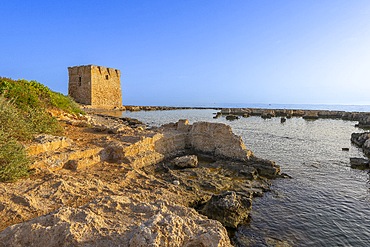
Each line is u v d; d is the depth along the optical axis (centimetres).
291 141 2509
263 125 4003
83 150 1127
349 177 1341
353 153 1997
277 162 1659
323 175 1371
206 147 1636
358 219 875
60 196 680
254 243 715
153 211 549
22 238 427
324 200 1023
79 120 2111
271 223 825
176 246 434
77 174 976
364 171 1464
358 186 1202
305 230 792
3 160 777
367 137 2317
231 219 796
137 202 630
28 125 1160
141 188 937
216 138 1606
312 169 1493
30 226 445
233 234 757
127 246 418
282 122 4569
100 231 451
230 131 1576
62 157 1026
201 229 500
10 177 749
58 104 2302
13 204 588
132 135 1511
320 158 1800
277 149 2106
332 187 1177
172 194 909
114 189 857
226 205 812
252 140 2522
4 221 525
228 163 1398
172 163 1345
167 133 1700
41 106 1828
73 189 743
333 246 718
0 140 820
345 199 1041
